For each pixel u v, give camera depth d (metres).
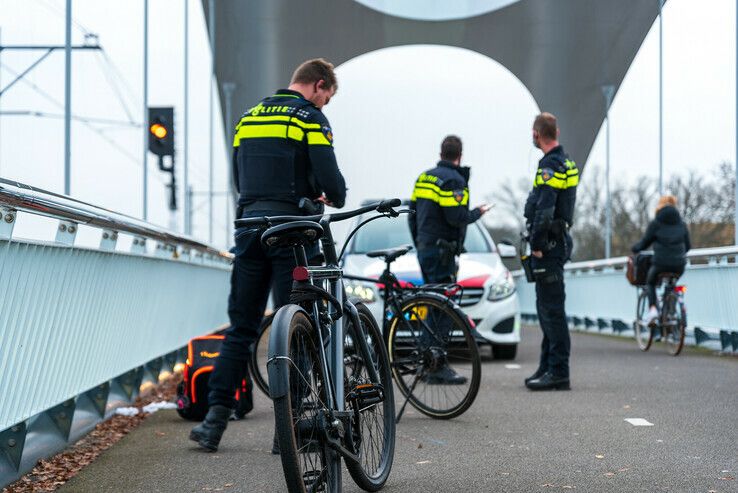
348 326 3.88
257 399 6.93
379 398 3.96
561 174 7.21
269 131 4.76
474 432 5.31
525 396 6.79
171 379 7.72
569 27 32.78
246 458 4.67
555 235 7.16
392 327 5.89
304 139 4.75
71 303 4.75
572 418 5.72
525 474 4.19
